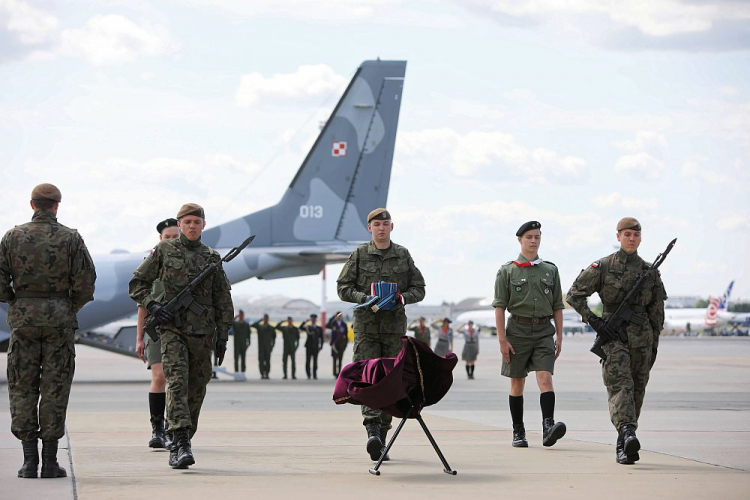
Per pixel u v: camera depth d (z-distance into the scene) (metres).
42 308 8.47
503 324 11.00
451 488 8.04
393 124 28.59
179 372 9.12
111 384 26.11
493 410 16.94
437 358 8.78
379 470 9.15
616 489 7.96
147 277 9.37
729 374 31.38
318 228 28.34
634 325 9.74
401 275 9.99
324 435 12.48
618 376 9.67
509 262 11.06
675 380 27.61
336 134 28.48
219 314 9.52
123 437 12.08
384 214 10.02
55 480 8.41
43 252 8.48
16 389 8.59
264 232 28.12
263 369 30.27
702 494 7.70
